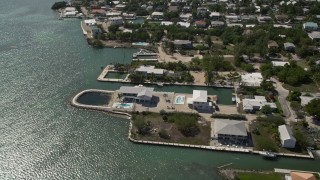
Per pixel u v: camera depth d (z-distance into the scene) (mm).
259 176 112000
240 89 164375
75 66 191875
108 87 170125
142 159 120938
